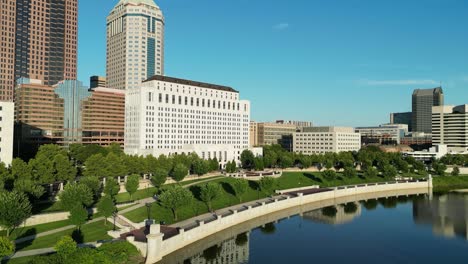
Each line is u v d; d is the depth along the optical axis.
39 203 133.38
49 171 151.00
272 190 194.88
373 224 147.38
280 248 115.81
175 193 126.06
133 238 97.38
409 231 137.62
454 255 111.44
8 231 94.81
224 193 171.25
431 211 172.38
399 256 110.38
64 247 78.81
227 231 131.12
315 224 146.12
